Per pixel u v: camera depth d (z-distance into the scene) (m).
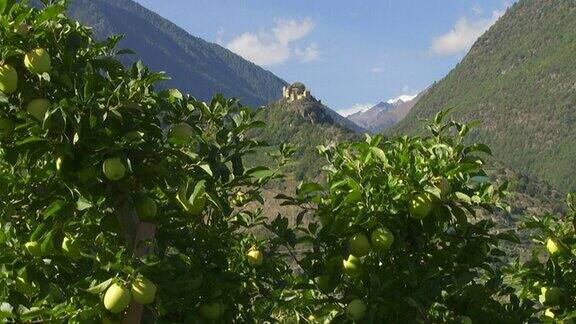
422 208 3.28
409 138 3.52
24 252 2.95
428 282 3.35
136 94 3.13
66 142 2.96
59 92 3.13
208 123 3.56
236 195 4.07
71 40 3.38
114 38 3.54
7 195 3.29
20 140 3.04
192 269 3.45
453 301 3.47
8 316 2.81
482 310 3.46
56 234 3.07
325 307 3.47
